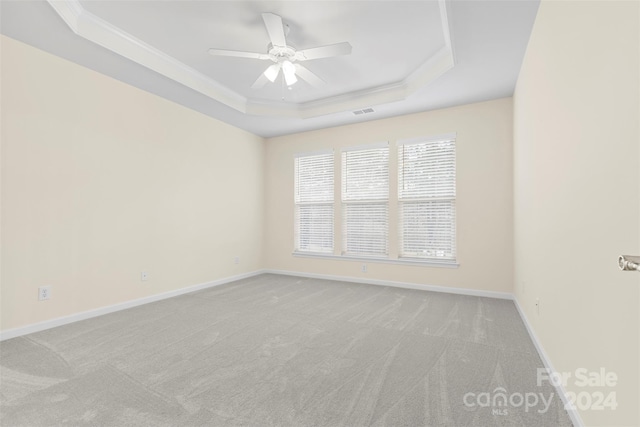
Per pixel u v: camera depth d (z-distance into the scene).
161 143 3.93
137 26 2.79
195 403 1.69
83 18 2.60
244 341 2.56
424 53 3.24
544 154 2.17
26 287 2.71
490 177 4.01
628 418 1.04
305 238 5.46
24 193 2.70
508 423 1.54
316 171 5.36
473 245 4.10
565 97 1.71
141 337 2.64
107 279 3.33
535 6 2.24
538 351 2.33
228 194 4.98
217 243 4.76
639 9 0.98
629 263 0.82
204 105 4.20
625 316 1.07
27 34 2.58
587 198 1.42
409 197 4.55
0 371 2.04
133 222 3.60
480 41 2.67
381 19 2.66
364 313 3.32
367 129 4.85
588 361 1.40
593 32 1.35
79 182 3.09
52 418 1.55
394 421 1.55
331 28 2.79
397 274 4.60
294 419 1.56
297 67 2.94
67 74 3.00
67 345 2.46
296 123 4.96
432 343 2.53
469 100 4.01
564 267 1.75
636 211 1.00
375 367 2.12
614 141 1.16
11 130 2.62
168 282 4.00
